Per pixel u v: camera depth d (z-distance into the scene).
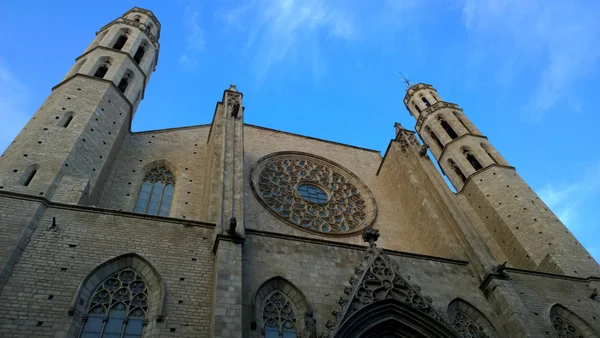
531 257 30.78
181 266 19.08
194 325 16.89
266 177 34.25
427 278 23.66
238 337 15.94
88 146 25.45
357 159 41.19
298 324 19.39
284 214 31.33
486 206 36.00
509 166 38.44
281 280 20.61
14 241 17.34
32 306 15.84
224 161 24.94
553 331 22.80
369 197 35.91
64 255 17.91
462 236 26.64
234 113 29.61
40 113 26.86
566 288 25.95
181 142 34.94
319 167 38.12
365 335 19.27
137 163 31.25
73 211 19.78
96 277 17.73
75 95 28.42
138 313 17.28
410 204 32.81
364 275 21.19
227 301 17.09
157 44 41.66
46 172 21.89
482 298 23.67
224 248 19.39
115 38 37.62
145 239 19.73
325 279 21.42
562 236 31.12
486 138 42.41
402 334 20.06
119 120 29.86
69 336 15.52
